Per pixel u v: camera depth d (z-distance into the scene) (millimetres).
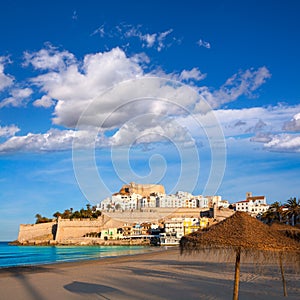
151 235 113188
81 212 135125
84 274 22250
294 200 69562
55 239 120375
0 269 26641
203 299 13367
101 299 13664
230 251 9727
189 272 21922
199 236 9781
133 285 17000
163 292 14930
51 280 19531
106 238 117000
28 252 80938
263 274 19531
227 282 17344
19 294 15172
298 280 17328
